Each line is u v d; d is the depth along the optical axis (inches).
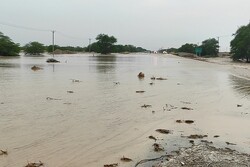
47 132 472.7
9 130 478.0
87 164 357.4
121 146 419.8
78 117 573.0
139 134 476.4
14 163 353.7
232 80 1299.2
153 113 624.7
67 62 2758.4
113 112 623.8
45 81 1152.2
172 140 449.4
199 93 914.1
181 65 2477.9
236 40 3127.5
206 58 4244.6
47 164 353.7
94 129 496.7
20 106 661.9
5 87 960.9
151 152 397.7
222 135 479.5
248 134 486.9
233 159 372.2
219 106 712.4
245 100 800.9
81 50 7475.4
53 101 728.3
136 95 850.1
